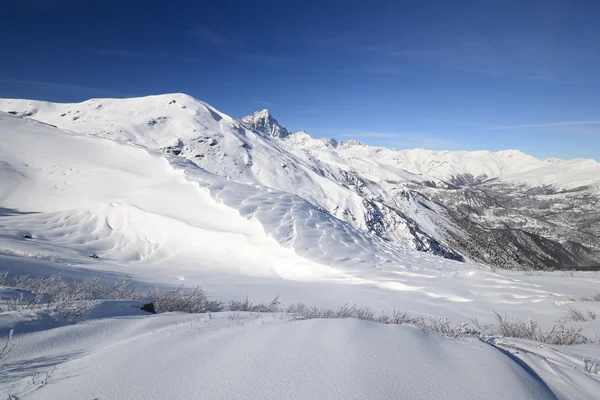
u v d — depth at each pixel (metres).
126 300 5.25
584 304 9.35
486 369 2.78
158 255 22.09
